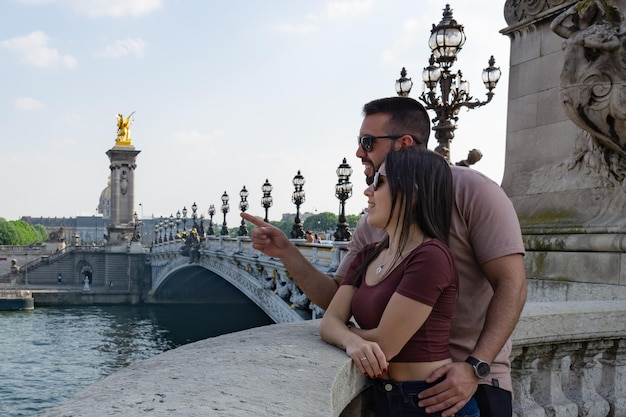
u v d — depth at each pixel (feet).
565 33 23.41
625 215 22.97
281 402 6.46
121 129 338.95
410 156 9.29
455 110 46.09
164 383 7.03
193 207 206.18
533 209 27.45
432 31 45.50
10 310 257.75
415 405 8.98
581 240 23.59
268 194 99.09
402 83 49.42
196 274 235.40
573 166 26.07
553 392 15.52
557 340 14.85
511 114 30.04
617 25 21.83
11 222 549.13
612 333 15.66
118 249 314.14
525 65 29.35
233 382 7.12
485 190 9.93
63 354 171.73
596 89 21.98
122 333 212.43
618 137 22.34
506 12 30.50
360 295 9.66
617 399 16.21
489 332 9.40
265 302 93.50
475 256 10.02
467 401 9.08
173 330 223.30
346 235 62.34
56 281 317.83
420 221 9.20
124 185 329.72
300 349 9.13
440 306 8.94
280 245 11.91
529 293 25.73
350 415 10.17
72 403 6.22
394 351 8.82
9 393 130.00
